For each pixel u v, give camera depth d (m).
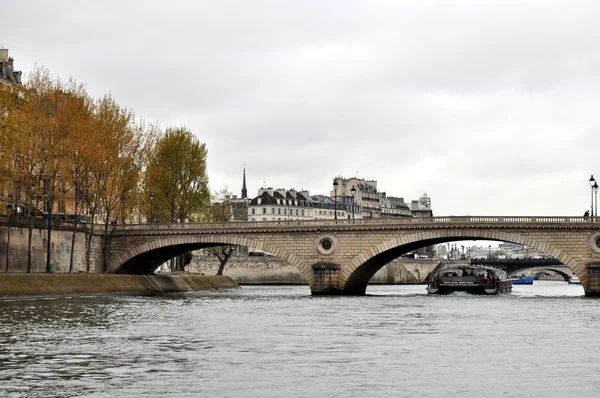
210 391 31.41
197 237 123.12
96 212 128.25
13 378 33.84
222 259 183.75
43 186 111.75
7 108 94.56
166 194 139.62
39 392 30.98
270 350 42.94
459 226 110.69
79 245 121.75
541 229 108.44
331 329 55.09
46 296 92.50
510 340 48.44
